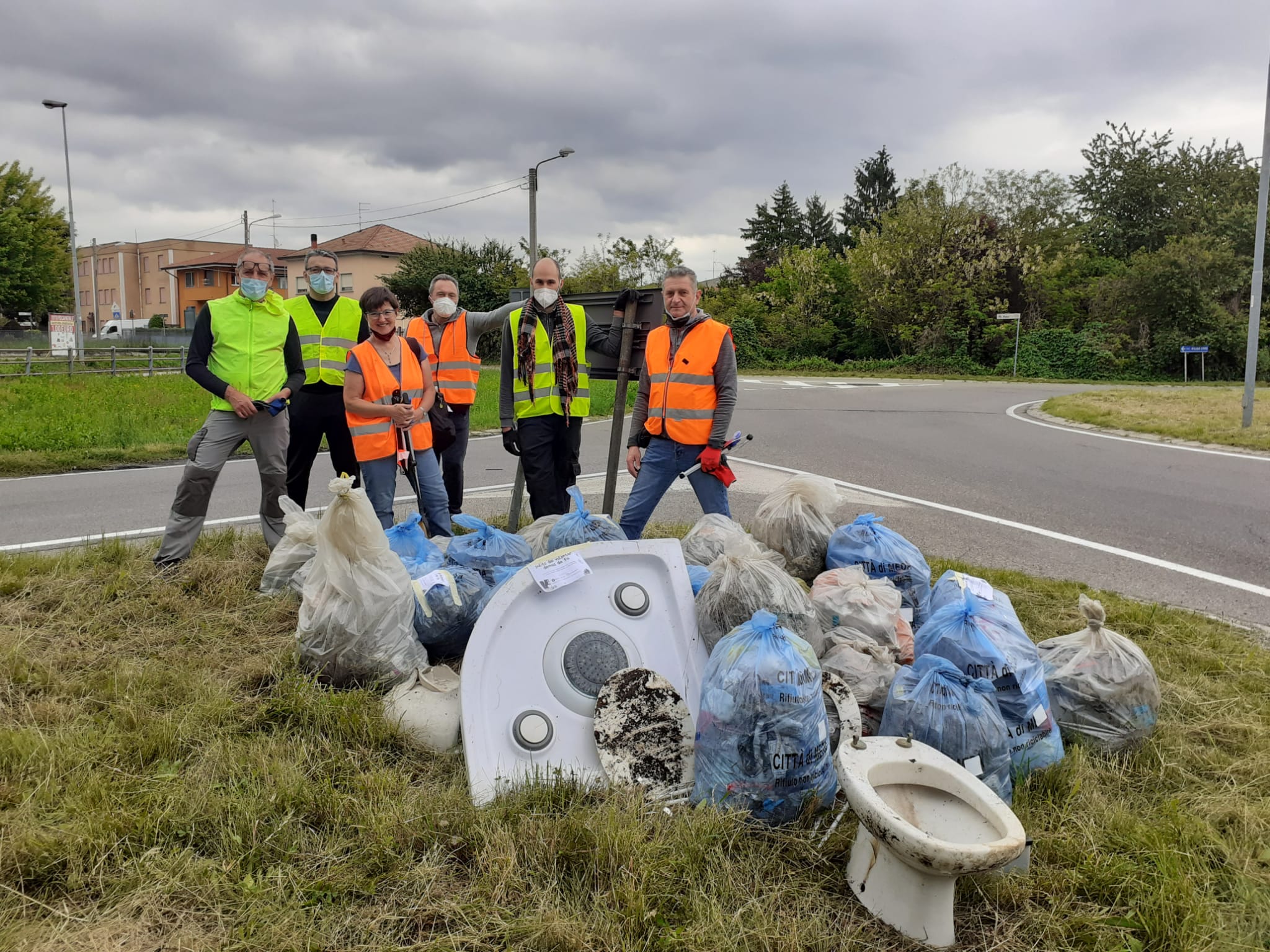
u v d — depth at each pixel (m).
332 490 3.57
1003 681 2.98
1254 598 5.34
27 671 3.55
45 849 2.36
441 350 6.92
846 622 3.55
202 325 5.09
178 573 4.97
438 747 3.10
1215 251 41.56
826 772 2.71
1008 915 2.31
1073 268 48.47
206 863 2.35
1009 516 7.82
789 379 36.38
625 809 2.62
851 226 71.19
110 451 11.45
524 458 5.60
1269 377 40.56
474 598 3.87
